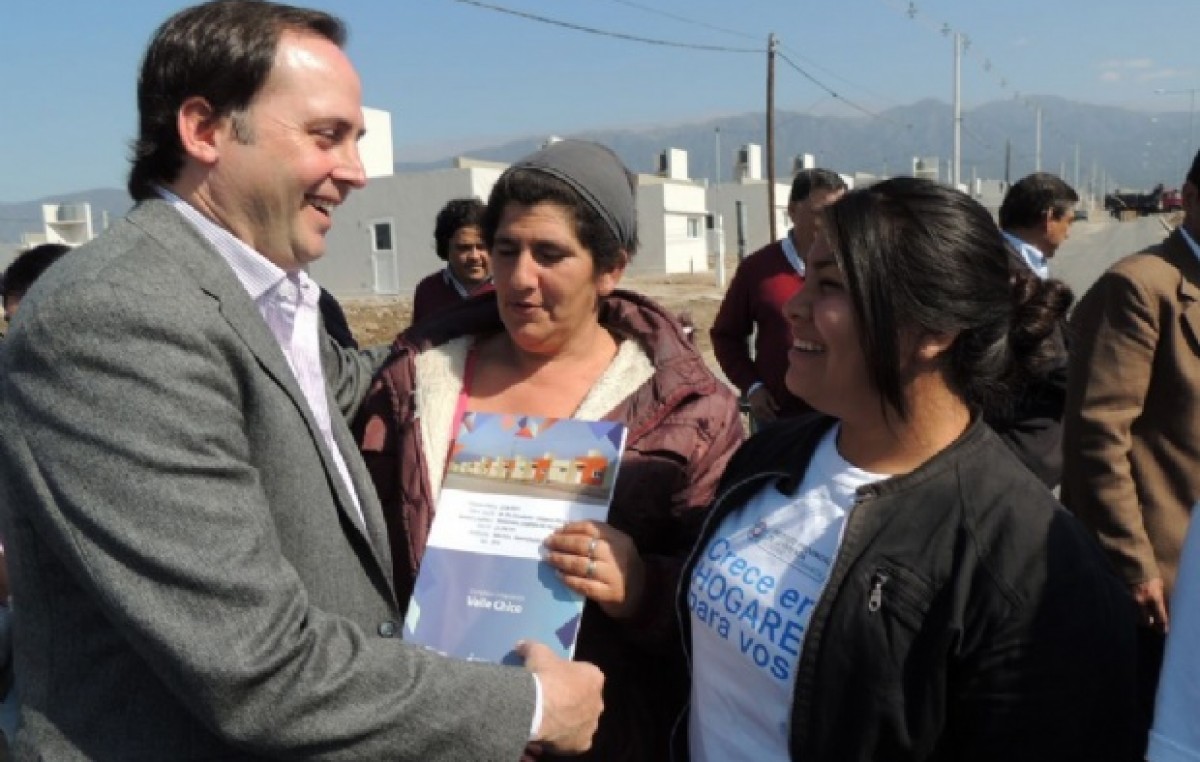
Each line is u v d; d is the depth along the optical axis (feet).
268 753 4.60
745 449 6.19
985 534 4.69
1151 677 8.80
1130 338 9.09
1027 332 5.09
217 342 4.77
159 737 4.77
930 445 5.07
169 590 4.34
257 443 4.99
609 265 6.55
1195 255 9.11
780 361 14.60
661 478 6.32
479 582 5.93
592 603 6.40
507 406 6.79
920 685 4.68
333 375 6.85
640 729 6.53
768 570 5.37
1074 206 15.60
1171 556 9.14
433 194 98.89
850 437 5.35
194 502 4.41
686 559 6.28
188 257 4.86
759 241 153.69
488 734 4.91
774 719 5.23
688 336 6.92
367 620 5.47
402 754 4.74
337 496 5.28
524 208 6.25
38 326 4.41
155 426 4.38
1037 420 8.54
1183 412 9.07
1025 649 4.50
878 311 4.69
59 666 4.77
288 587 4.65
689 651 5.99
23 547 4.71
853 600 4.84
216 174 5.07
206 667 4.33
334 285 104.58
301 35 5.14
